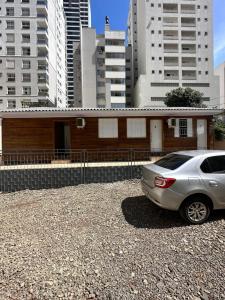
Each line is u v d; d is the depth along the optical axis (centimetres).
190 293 316
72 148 1321
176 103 3719
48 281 350
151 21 5275
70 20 13075
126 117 1340
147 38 5272
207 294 313
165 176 518
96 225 559
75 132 1324
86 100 5769
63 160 1273
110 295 317
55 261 404
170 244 445
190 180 516
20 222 595
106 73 5594
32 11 5244
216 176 525
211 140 1412
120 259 403
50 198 806
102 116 1327
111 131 1338
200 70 5353
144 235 491
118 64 5594
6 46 5181
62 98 7288
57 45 6600
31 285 341
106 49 5584
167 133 1361
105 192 838
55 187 989
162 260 394
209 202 527
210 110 1282
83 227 550
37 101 5231
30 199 819
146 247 439
